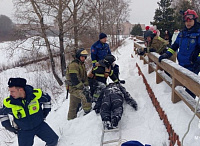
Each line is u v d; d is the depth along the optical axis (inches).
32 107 137.9
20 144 141.4
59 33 553.3
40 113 144.1
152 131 142.3
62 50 562.6
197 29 135.6
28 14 508.4
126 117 172.6
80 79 195.9
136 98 202.4
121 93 177.8
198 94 96.0
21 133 141.3
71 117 208.2
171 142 118.3
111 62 196.5
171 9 810.8
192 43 136.8
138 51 222.1
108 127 152.2
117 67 223.3
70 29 561.0
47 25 525.0
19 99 133.0
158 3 831.7
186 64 142.2
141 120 165.0
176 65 131.7
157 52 203.9
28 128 139.6
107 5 947.3
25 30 510.3
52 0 507.8
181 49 143.7
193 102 113.5
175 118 120.3
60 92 414.9
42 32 518.6
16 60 832.9
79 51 196.9
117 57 568.7
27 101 135.1
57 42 575.8
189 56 139.6
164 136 128.2
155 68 193.8
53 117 236.7
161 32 781.3
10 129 139.1
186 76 111.6
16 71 655.8
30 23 511.8
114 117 153.2
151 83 192.2
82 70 199.8
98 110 185.9
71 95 206.4
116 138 148.6
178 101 135.0
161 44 202.7
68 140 166.7
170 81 154.3
